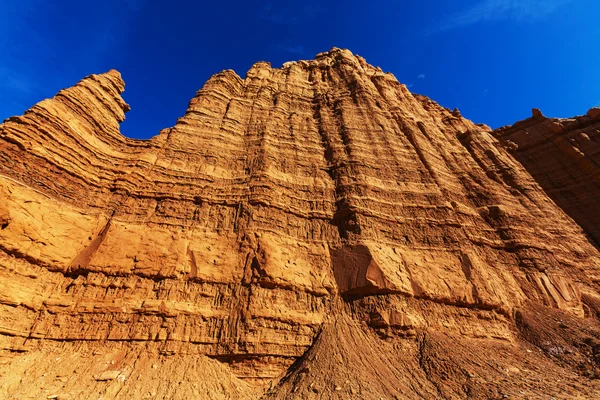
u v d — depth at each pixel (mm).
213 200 21656
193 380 13906
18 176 16672
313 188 24328
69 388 12406
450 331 17578
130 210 19797
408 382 14289
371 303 17938
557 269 23391
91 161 20641
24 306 14203
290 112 31766
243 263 18719
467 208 25844
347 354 15438
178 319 15875
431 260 20703
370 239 20688
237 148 26422
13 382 12102
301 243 20781
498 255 23469
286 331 16641
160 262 17609
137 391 12906
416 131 31812
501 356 16297
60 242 16609
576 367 15305
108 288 16156
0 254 14305
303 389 13797
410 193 24766
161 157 23438
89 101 22625
